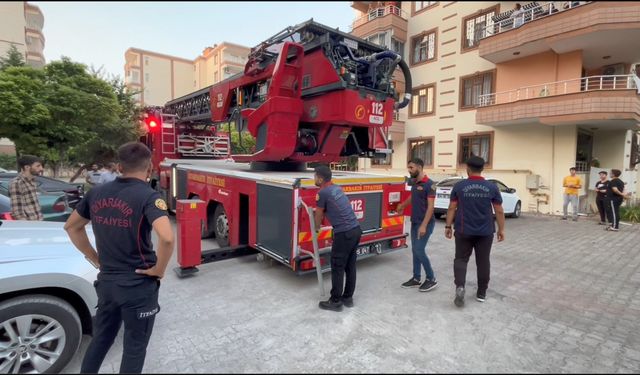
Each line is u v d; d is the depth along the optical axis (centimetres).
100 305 232
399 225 540
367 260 584
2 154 1109
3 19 1014
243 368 272
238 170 616
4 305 245
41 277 257
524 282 486
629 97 1020
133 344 231
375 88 532
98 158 1429
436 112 1664
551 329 347
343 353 295
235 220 534
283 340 315
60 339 264
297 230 414
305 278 476
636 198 1538
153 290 235
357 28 1869
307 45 531
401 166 1827
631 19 1005
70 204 863
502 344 316
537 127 1310
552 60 1274
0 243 285
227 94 695
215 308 379
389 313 375
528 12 1310
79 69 1284
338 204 373
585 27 1059
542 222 1058
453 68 1592
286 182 423
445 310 386
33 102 1077
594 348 313
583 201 1274
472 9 1517
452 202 411
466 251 404
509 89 1400
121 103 1717
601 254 650
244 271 502
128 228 225
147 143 1028
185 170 730
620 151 1341
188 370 268
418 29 1734
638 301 421
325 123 542
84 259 286
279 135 520
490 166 1455
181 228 465
